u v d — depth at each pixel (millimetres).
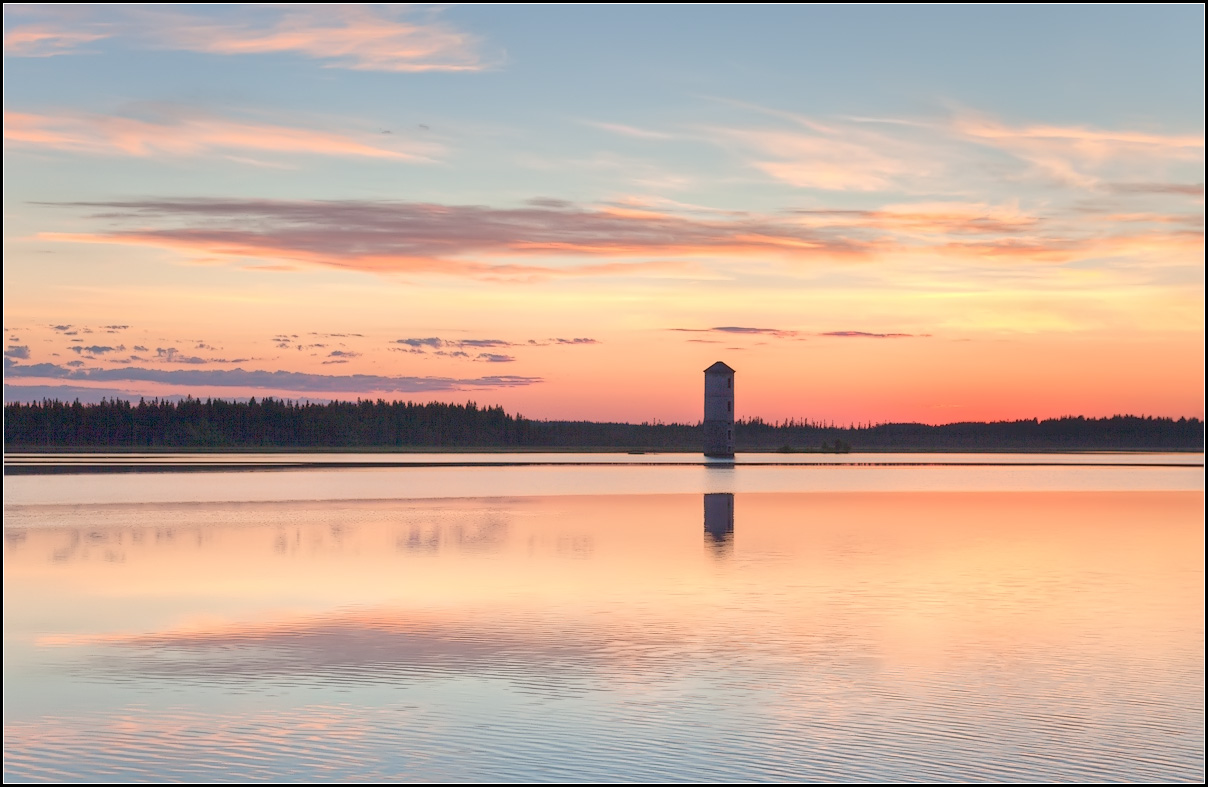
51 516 51969
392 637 22594
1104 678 19188
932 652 21156
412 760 15250
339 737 16172
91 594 28062
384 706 17641
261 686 18750
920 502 61938
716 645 21766
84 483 82312
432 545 39031
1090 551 36844
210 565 33688
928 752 15484
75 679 19281
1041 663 20266
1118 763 15016
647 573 31438
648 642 22047
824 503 60938
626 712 17312
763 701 17844
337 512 54500
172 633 23109
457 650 21391
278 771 14875
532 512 54469
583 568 32594
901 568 32500
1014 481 89000
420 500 63875
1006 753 15414
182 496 67375
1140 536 42031
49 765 15102
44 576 31391
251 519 50406
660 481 86812
